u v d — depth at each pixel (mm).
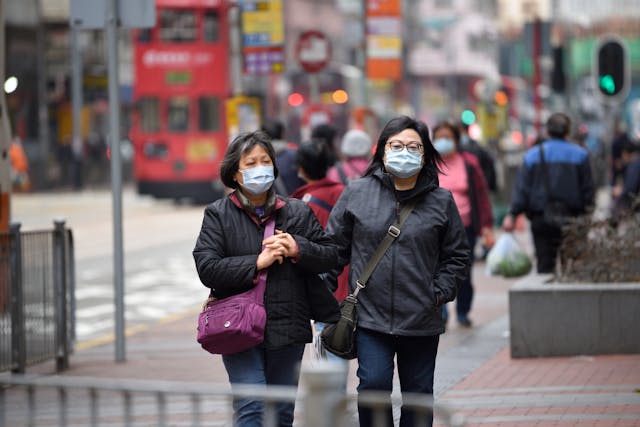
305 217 13695
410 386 14078
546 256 25625
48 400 11797
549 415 17656
